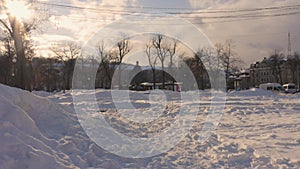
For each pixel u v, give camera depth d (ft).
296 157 22.54
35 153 17.87
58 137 23.73
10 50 118.01
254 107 62.54
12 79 117.50
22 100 25.59
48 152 19.62
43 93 81.35
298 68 246.06
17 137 18.45
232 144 27.84
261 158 22.25
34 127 21.67
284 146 26.71
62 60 178.60
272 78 291.38
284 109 59.21
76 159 20.56
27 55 105.91
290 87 172.65
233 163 21.80
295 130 35.65
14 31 84.94
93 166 20.33
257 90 105.70
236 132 35.53
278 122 42.91
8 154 17.10
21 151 17.52
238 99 84.53
